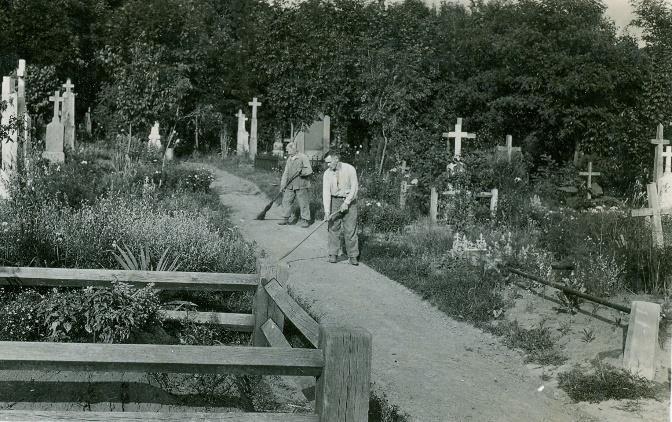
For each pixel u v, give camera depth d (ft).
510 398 19.25
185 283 19.07
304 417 11.34
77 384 14.99
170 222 29.37
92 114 116.67
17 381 14.85
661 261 29.25
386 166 68.69
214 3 147.64
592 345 22.91
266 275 19.29
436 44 71.92
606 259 29.78
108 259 25.18
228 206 50.03
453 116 71.05
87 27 124.67
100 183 44.37
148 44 82.02
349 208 34.27
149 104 70.79
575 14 69.62
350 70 81.92
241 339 20.36
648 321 20.29
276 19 81.10
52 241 25.07
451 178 45.80
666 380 20.02
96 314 16.44
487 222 42.50
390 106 64.85
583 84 66.54
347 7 93.15
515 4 74.08
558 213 45.14
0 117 42.83
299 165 43.55
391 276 32.37
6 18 112.06
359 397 11.18
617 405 18.71
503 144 74.54
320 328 11.58
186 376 16.02
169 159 74.95
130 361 11.47
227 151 106.73
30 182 32.81
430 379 20.66
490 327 25.43
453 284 29.66
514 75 72.13
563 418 17.80
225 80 112.47
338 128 83.97
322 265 34.19
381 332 24.99
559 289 26.63
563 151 74.43
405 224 44.42
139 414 11.08
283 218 44.45
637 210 32.42
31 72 106.63
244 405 16.07
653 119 67.67
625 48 67.82
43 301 17.22
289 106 81.76
